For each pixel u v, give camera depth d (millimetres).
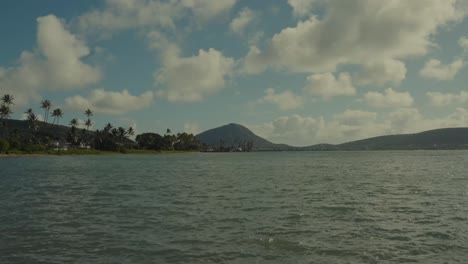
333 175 70375
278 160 175250
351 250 18422
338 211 29312
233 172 83062
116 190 46281
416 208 30609
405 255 17625
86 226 24391
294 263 16562
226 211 29719
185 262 16812
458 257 17281
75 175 74812
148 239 20750
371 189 45062
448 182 53938
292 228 23250
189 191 44375
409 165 109562
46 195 41562
